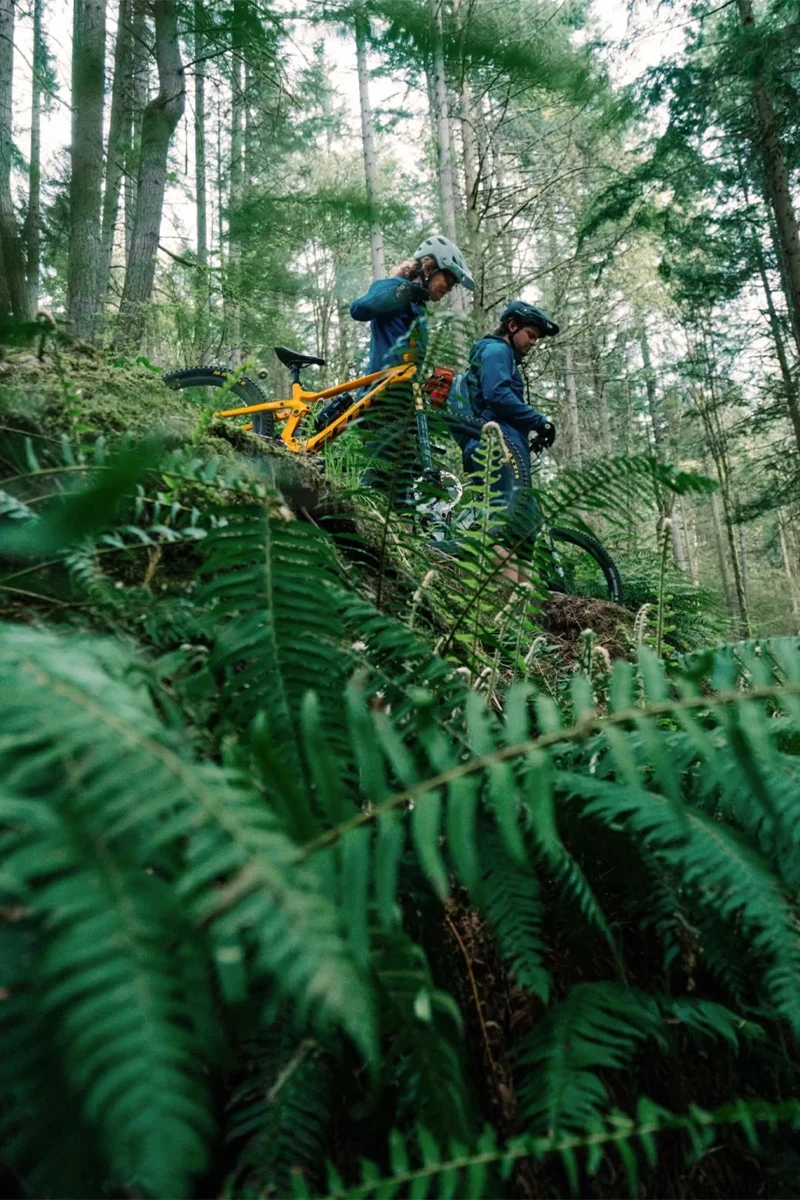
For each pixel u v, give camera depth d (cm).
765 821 108
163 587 143
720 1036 108
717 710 77
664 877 112
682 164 1181
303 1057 81
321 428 410
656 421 2405
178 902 53
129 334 686
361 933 61
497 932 98
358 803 99
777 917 94
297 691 102
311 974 47
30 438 138
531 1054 90
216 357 878
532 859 109
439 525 207
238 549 109
